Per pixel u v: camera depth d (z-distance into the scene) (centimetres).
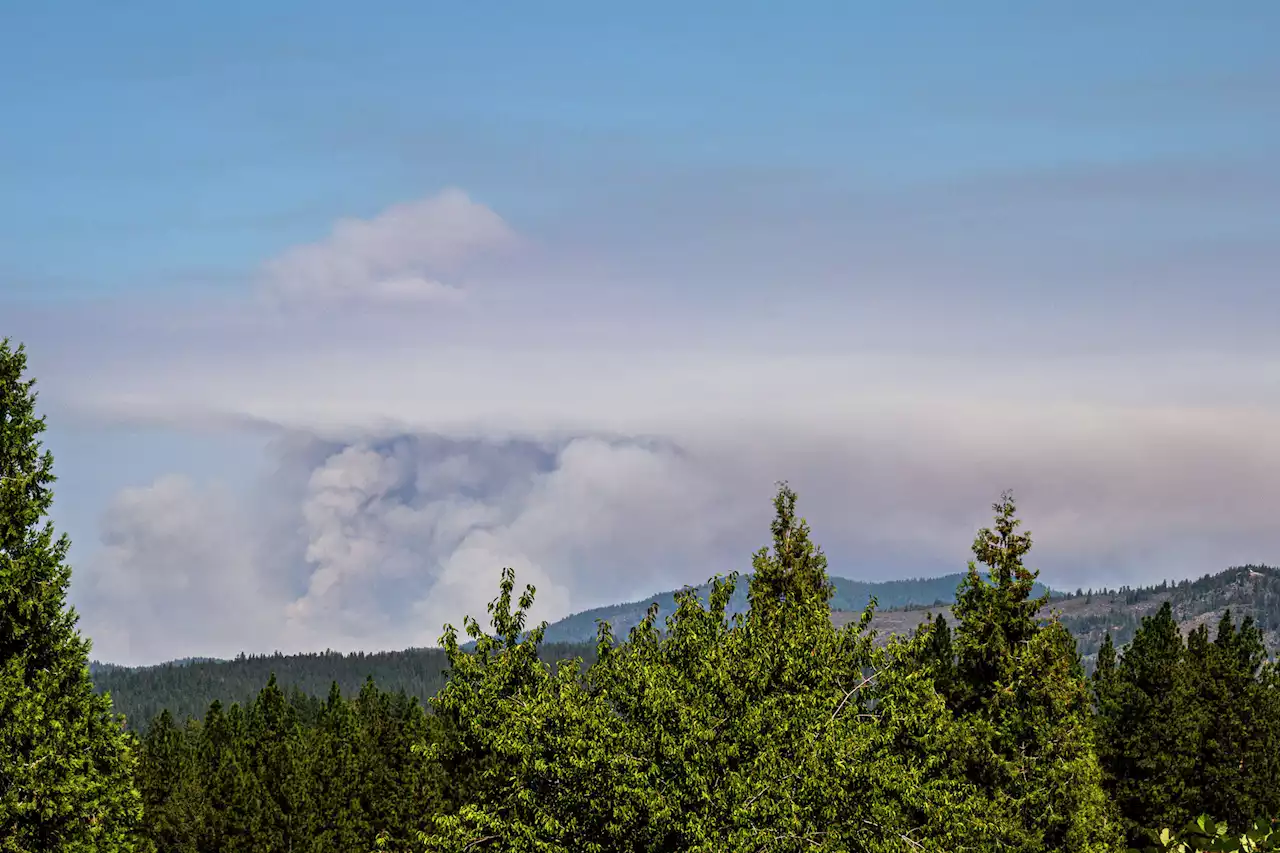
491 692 3344
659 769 3022
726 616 3497
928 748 3312
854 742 3066
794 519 5134
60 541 4169
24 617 4016
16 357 4228
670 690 3145
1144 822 6631
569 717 3114
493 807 3325
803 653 3316
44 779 3812
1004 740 4088
